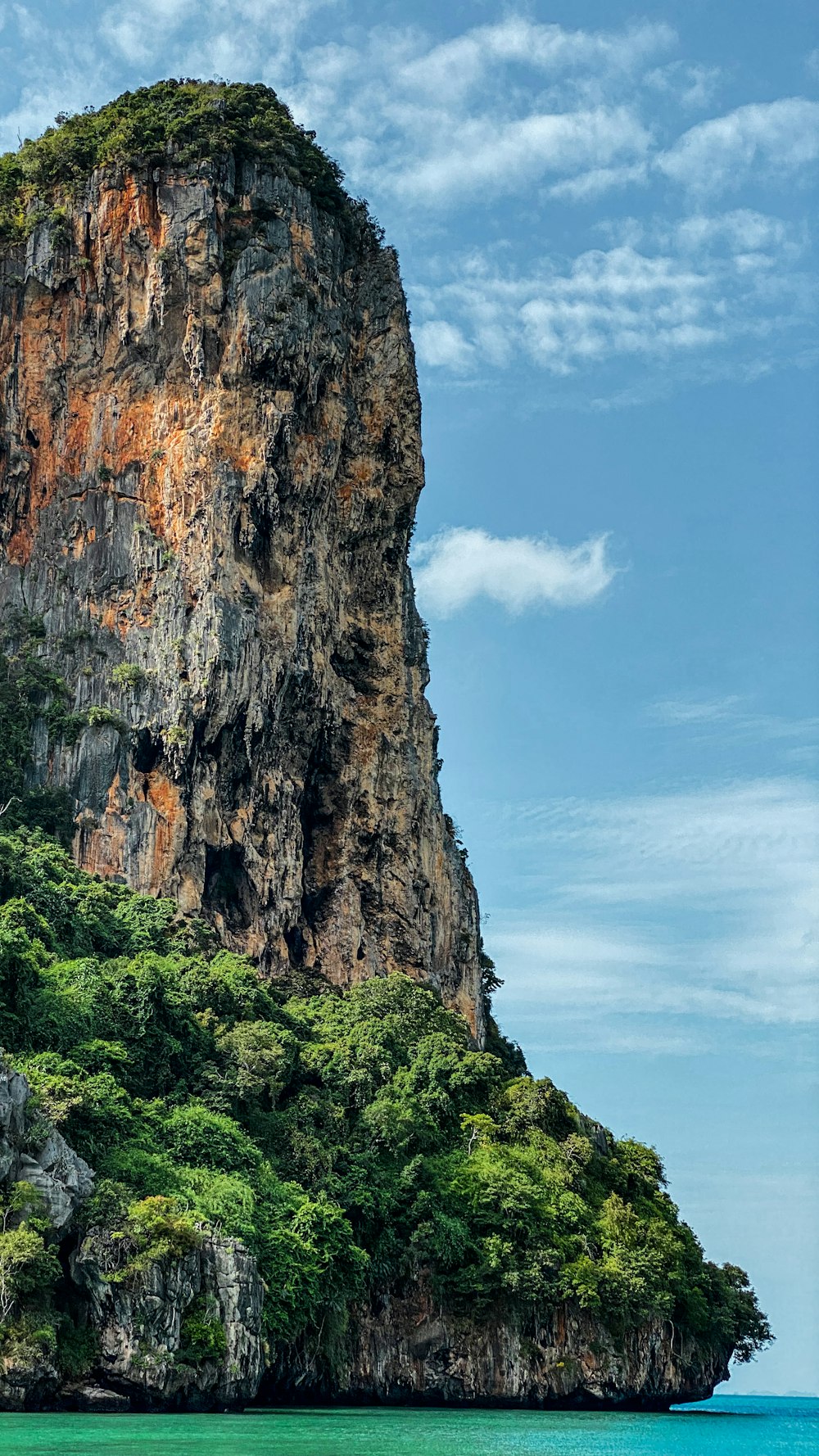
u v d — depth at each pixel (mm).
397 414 167250
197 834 142500
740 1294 149625
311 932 152125
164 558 149125
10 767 139750
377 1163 119125
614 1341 120938
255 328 153375
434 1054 131250
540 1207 121375
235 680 145250
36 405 156375
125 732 143500
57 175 163250
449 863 166375
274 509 151125
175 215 156625
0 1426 81562
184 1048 116062
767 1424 168250
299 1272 102625
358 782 157125
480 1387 115562
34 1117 94375
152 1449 74188
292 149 163750
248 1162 107438
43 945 118125
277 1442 81000
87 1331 91125
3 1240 86938
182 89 166625
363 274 169875
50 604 150375
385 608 164625
